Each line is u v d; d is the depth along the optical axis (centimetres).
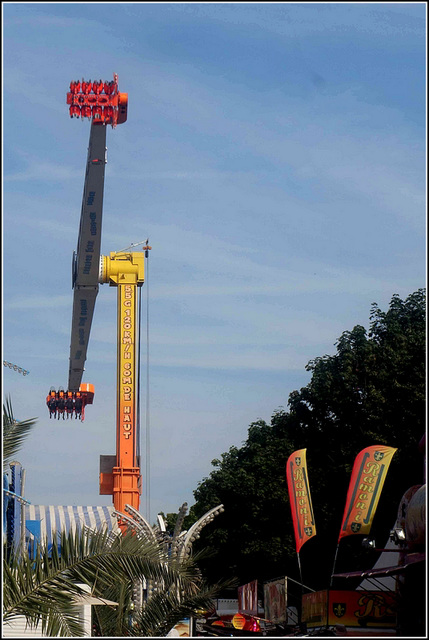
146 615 2214
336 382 5256
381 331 5378
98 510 4088
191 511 9288
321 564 5334
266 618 3594
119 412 8206
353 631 2770
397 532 2791
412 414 4794
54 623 1712
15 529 3039
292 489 3634
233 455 6825
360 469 3212
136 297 8412
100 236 7569
